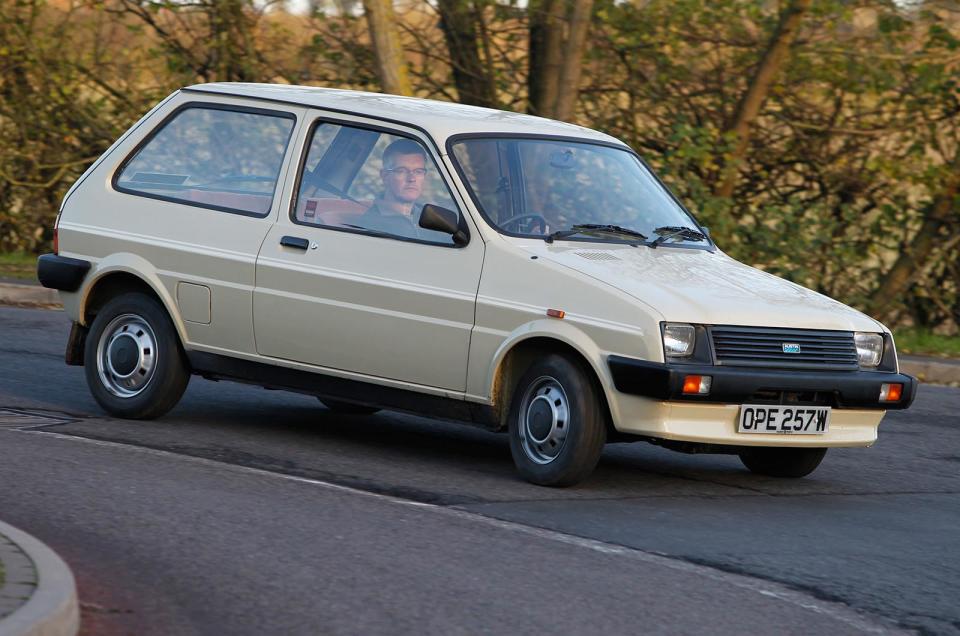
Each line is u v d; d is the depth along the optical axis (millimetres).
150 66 26219
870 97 23562
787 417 9742
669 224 11055
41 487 8930
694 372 9289
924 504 10359
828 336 9938
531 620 6676
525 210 10398
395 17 22500
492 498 9375
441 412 10273
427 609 6773
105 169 12000
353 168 10797
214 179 11445
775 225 22781
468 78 25484
